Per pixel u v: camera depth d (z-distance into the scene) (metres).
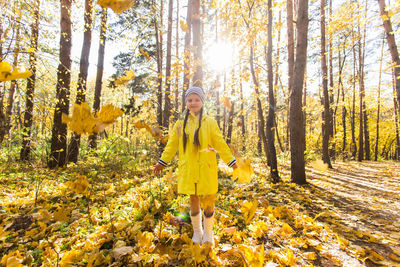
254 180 4.91
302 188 4.48
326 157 8.77
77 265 1.63
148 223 2.28
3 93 4.57
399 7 4.74
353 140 16.53
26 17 3.81
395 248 2.19
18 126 6.02
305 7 4.86
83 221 2.38
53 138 5.79
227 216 2.56
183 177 1.89
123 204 3.04
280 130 18.17
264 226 2.43
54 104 5.60
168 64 9.98
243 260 1.58
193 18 4.70
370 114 22.17
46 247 1.84
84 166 5.59
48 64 5.13
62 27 6.04
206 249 1.72
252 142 16.16
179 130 1.67
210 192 1.84
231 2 4.91
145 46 11.23
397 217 3.11
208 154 1.88
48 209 2.74
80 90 6.55
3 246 1.86
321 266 1.86
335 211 3.28
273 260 1.85
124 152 6.12
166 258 1.71
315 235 2.38
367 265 1.89
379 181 5.79
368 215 3.14
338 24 7.35
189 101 1.97
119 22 8.84
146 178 4.70
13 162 5.82
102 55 8.89
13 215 2.46
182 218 2.46
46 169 5.25
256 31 4.83
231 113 12.78
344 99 17.94
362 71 14.77
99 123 0.58
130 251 1.69
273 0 4.88
